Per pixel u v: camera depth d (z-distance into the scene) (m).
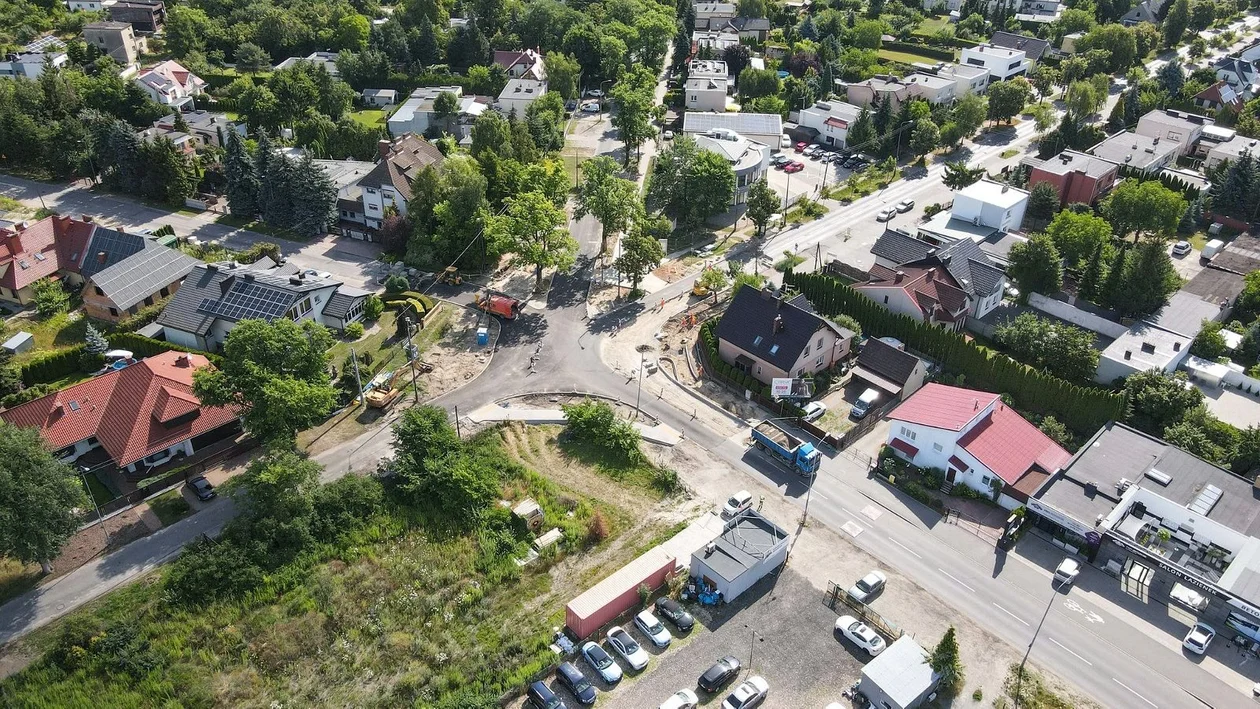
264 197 138.75
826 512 84.62
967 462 86.12
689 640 70.62
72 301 119.12
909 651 66.81
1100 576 77.50
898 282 113.12
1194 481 82.62
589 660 68.06
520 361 107.62
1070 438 91.88
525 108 181.00
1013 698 66.12
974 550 80.25
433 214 128.25
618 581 73.00
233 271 112.38
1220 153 156.62
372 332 112.81
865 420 95.75
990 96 185.88
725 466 90.62
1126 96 181.00
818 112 179.75
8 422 83.25
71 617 70.75
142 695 65.06
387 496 83.19
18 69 184.88
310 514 78.75
